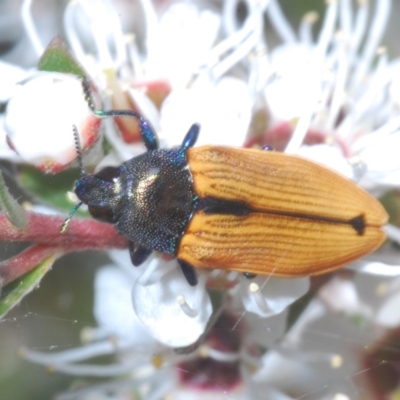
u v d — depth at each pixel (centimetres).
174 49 5
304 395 5
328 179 5
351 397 5
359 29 6
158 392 5
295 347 5
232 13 6
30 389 6
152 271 5
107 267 6
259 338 5
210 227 5
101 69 5
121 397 6
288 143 5
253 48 5
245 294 5
